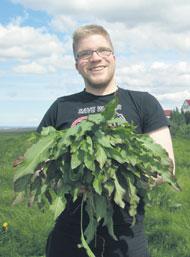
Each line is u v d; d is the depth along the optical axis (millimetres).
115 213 1323
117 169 1233
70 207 1369
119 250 1337
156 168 1238
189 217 3088
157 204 3281
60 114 1441
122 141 1226
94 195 1228
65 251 1387
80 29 1400
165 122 1394
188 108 37281
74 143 1195
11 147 7676
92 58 1373
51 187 1236
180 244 2607
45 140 1229
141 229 1369
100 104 1403
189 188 3945
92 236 1258
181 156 6609
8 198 3611
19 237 2727
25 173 1200
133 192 1224
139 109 1387
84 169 1212
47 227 2854
